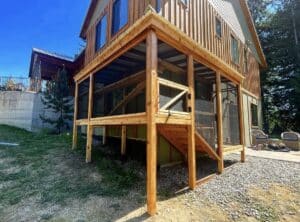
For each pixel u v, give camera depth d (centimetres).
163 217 314
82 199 378
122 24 677
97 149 699
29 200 380
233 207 349
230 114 663
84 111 743
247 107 1084
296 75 1642
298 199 373
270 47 1870
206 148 511
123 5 682
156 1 539
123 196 389
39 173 503
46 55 1364
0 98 1120
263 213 330
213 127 553
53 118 1138
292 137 873
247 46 1168
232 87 791
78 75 703
